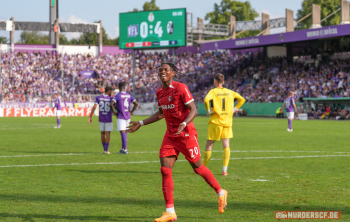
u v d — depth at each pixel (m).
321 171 7.91
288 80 40.44
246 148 12.22
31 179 7.07
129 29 45.59
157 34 44.16
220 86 7.80
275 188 6.26
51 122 29.81
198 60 51.94
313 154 10.70
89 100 46.62
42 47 58.19
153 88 49.66
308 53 43.12
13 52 53.69
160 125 26.77
